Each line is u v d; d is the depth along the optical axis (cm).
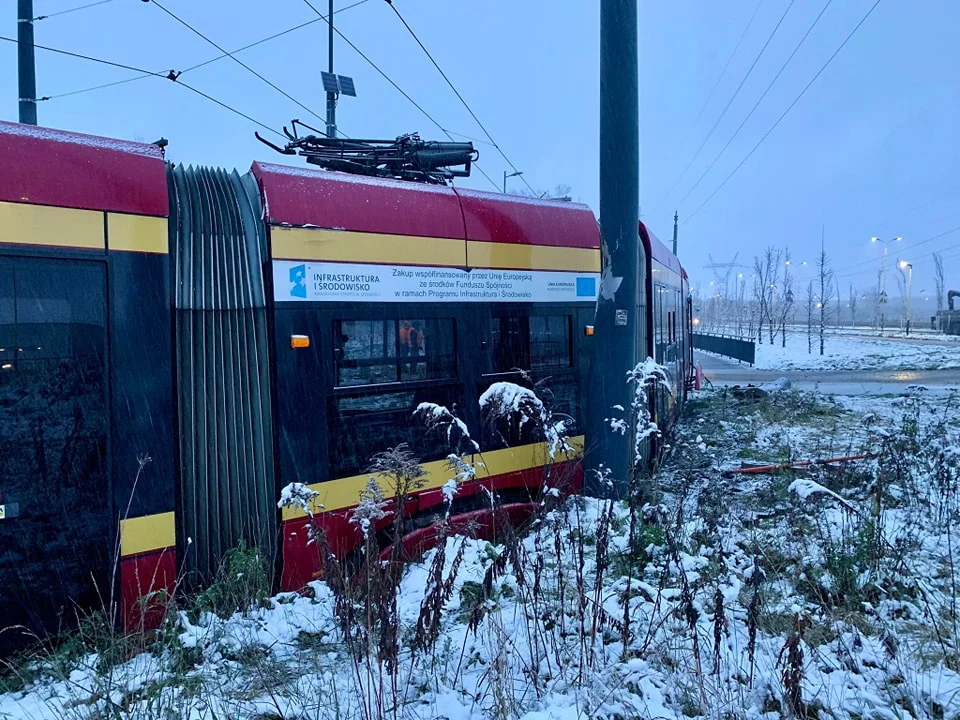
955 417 1270
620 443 680
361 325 525
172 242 454
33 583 388
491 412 357
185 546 441
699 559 486
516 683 348
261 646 395
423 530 539
